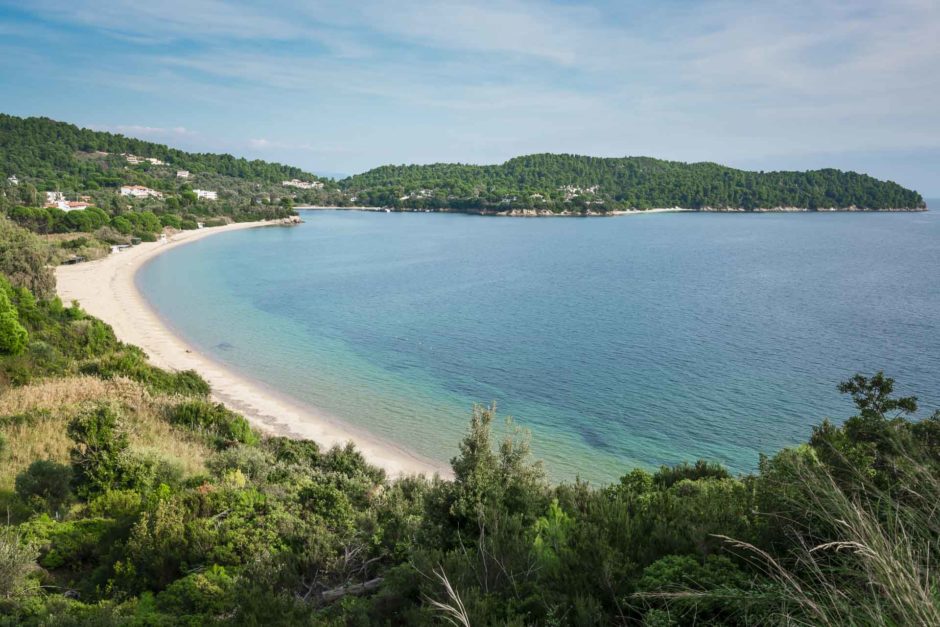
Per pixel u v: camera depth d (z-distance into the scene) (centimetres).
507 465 1362
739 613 461
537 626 563
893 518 402
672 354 6162
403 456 3700
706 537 623
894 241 19700
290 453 2977
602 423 4303
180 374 4622
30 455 2367
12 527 1473
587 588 588
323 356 6022
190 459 2548
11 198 16912
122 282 9856
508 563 683
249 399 4606
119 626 918
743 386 5100
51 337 4716
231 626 798
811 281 11344
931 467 479
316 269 12619
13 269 7181
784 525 548
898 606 305
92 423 2005
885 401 1498
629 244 18662
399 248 16962
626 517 703
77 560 1355
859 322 7688
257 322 7519
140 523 1334
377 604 748
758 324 7606
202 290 9681
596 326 7519
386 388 5066
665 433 4128
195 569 1193
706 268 13262
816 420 4341
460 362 5891
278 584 1063
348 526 1398
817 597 389
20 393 3316
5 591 1091
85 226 14225
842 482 559
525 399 4822
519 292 10050
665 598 518
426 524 1156
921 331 7156
